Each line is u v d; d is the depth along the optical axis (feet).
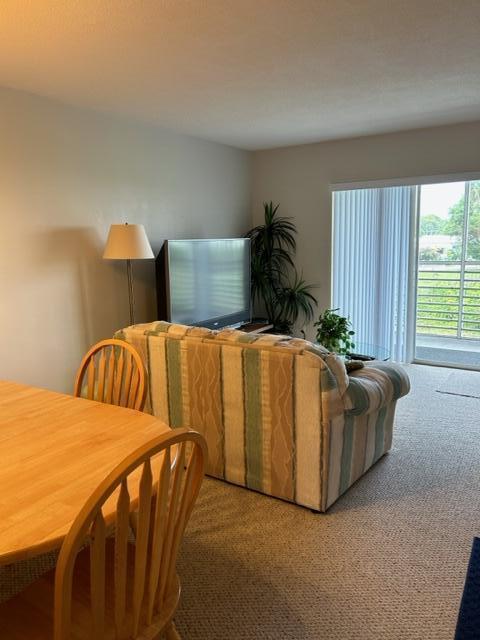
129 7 6.59
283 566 6.71
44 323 11.26
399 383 9.06
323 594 6.19
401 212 16.22
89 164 12.06
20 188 10.52
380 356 12.96
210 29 7.38
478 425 11.55
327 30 7.54
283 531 7.48
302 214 17.76
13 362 10.68
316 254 17.74
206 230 16.39
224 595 6.18
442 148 14.89
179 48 8.11
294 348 7.48
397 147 15.61
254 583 6.39
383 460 9.78
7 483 4.23
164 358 8.98
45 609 4.06
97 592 3.40
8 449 4.89
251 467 8.43
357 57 8.71
